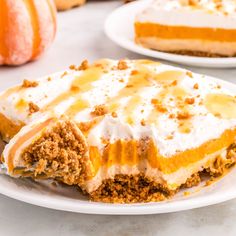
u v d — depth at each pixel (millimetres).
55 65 822
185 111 587
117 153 564
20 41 790
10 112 611
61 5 1026
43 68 815
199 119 581
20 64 823
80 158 543
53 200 533
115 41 842
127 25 903
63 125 543
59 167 535
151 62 686
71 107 594
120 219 555
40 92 623
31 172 546
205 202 532
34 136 539
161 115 582
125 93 616
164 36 839
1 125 622
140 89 623
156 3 851
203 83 639
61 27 956
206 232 543
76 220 555
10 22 778
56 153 533
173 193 560
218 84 653
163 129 568
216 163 582
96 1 1103
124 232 542
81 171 545
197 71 799
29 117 594
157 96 610
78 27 955
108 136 568
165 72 654
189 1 846
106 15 1019
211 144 576
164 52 850
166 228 546
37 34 799
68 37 915
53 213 562
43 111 594
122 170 564
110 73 656
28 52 805
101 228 547
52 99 611
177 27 828
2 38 785
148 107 592
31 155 538
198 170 576
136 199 551
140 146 566
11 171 542
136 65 674
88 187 551
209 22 815
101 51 866
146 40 849
